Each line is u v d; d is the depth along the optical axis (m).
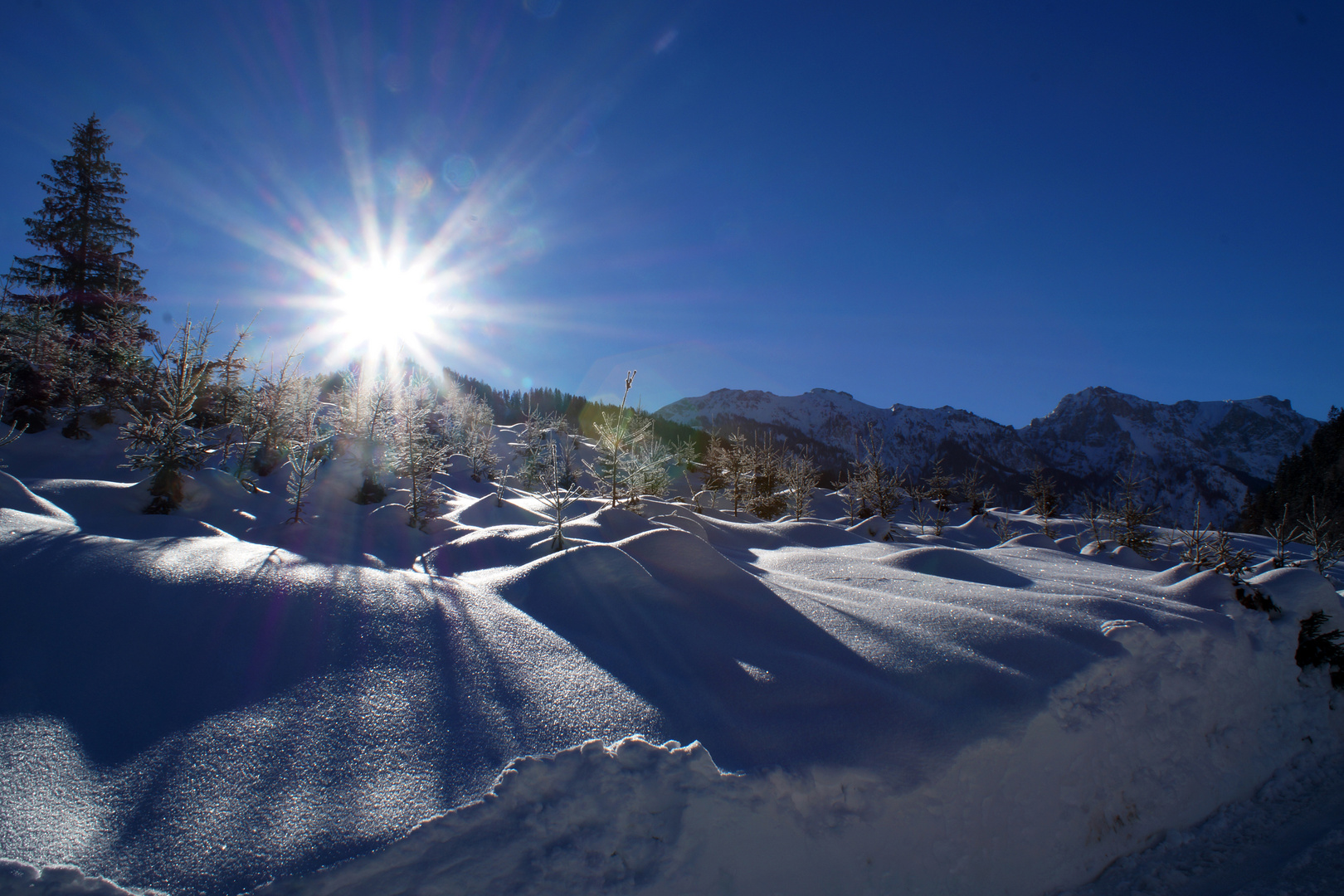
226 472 13.43
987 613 6.23
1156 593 7.69
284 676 3.99
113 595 4.79
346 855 2.63
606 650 4.97
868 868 3.59
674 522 12.53
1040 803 4.33
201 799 2.91
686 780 3.33
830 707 4.40
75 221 28.22
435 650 4.51
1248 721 6.05
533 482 23.53
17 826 2.67
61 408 15.84
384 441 17.14
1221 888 4.36
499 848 2.86
